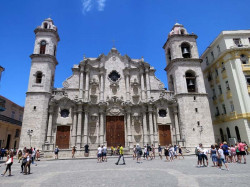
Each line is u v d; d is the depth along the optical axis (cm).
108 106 3822
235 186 1014
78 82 3903
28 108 3375
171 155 2389
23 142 3181
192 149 3378
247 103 3497
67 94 3734
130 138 3591
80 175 1462
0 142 4234
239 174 1348
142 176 1359
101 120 3662
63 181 1255
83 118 3644
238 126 3575
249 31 4109
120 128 3769
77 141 3366
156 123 3706
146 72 4053
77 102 3572
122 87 4038
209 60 4756
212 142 3500
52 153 3117
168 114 3778
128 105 3744
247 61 3838
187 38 4275
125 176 1375
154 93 3981
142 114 3781
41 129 3272
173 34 4256
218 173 1413
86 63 3997
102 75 3978
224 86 4059
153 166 1889
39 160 2758
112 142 3659
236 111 3634
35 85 3550
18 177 1443
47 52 3834
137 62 4228
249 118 3453
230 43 4034
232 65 3825
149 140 3625
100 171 1641
